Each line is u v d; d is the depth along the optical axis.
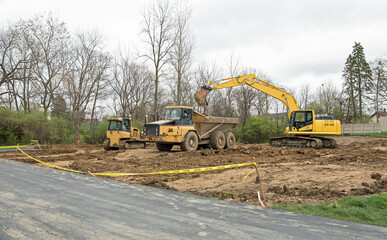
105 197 7.06
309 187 8.58
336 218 5.66
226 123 22.08
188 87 39.69
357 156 15.48
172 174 11.03
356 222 5.44
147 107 48.19
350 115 56.16
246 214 5.78
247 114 42.56
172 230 4.79
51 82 35.41
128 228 4.88
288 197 7.47
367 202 6.75
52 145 28.47
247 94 41.50
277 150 19.05
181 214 5.73
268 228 4.95
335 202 6.89
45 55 34.31
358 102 57.09
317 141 20.75
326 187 8.55
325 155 16.75
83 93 36.91
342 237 4.60
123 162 14.71
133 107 42.88
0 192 7.33
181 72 34.72
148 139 18.62
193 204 6.54
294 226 5.09
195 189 8.52
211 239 4.41
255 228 4.94
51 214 5.61
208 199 7.08
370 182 9.12
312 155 16.36
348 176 10.10
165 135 18.28
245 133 41.38
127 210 5.96
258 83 23.31
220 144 21.19
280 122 43.06
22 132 30.22
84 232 4.67
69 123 35.25
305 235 4.65
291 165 12.92
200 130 20.48
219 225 5.07
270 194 7.79
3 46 32.19
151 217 5.50
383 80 52.78
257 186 8.81
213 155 17.14
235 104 44.16
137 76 40.84
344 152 18.17
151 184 9.06
